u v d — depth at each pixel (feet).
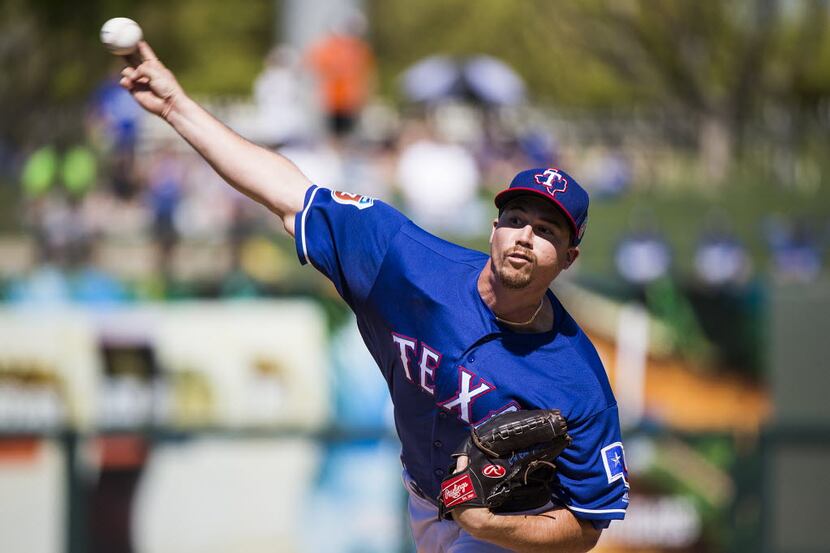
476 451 37.91
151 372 95.30
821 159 247.91
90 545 88.28
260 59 447.83
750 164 282.15
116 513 88.99
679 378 98.78
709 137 317.22
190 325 95.61
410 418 40.83
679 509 90.63
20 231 116.88
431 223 130.93
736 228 153.89
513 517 38.50
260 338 95.86
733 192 161.07
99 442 88.99
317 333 96.07
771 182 188.34
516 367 38.55
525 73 427.33
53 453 88.38
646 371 98.68
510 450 37.63
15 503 87.81
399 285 39.96
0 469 87.56
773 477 92.63
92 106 213.05
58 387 94.73
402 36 474.90
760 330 99.55
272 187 42.19
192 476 90.33
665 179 251.60
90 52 319.47
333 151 146.41
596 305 98.73
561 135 371.76
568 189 37.47
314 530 91.04
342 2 152.66
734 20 323.78
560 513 39.34
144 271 103.04
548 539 38.75
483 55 451.53
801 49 334.24
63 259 113.91
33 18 304.91
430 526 43.73
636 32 330.95
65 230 115.24
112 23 41.32
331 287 96.07
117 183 140.97
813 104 339.16
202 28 419.13
